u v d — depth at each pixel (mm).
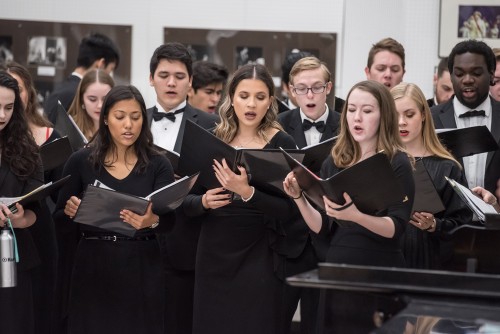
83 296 9977
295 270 10789
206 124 12203
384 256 8852
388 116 9102
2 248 9172
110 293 9922
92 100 13094
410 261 10289
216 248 10188
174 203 9508
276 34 17953
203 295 10266
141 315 9969
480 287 6691
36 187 9898
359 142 9227
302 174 8484
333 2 17797
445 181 10461
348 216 8422
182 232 11250
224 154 9523
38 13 18031
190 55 12320
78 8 18047
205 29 18047
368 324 7188
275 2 17938
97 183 9625
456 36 17109
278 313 10281
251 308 10156
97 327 9914
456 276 6734
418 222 10047
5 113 9539
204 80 13898
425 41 17203
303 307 11312
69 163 10227
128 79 18141
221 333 10188
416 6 17188
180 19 18094
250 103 10227
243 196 9656
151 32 18109
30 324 9844
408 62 17250
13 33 18047
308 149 10023
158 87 12188
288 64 13938
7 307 9625
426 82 17266
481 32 17062
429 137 10688
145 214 9312
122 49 18094
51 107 15273
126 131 9867
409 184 8961
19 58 18047
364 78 17547
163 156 10281
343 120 9336
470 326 6223
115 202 9156
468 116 12453
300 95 12000
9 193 9711
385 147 9055
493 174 11977
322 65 12070
